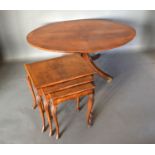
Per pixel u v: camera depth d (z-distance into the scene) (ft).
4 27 9.02
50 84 4.62
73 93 4.76
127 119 5.87
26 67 5.27
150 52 9.93
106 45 5.76
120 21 9.43
